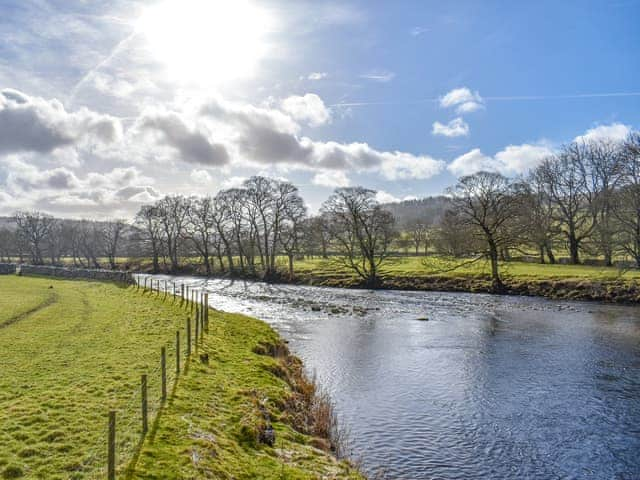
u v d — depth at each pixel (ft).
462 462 52.54
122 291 174.60
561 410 67.72
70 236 461.37
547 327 129.39
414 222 446.60
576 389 76.59
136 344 80.53
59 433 42.16
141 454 38.58
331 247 380.58
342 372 86.84
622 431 60.64
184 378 61.00
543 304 175.32
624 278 192.54
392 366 90.79
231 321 114.11
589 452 55.11
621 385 78.38
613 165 231.91
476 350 103.24
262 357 82.02
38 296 151.94
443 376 84.07
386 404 70.18
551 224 275.18
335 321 142.31
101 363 67.67
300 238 306.35
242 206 329.11
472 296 204.33
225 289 242.17
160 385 57.52
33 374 61.72
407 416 65.57
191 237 363.56
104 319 106.73
